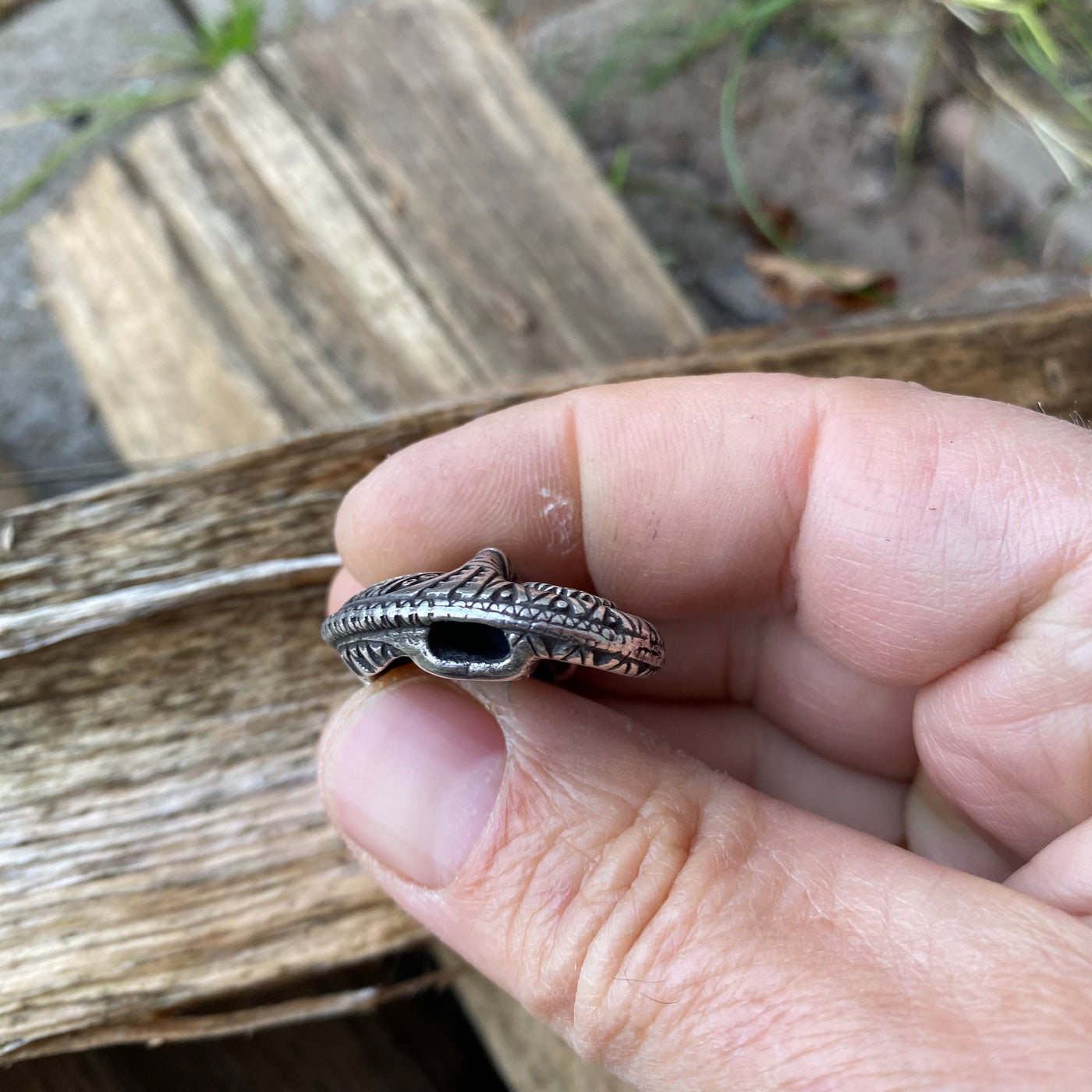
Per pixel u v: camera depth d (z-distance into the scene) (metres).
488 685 0.10
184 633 0.12
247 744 0.12
